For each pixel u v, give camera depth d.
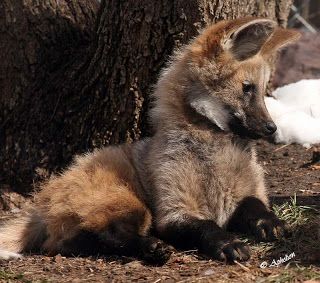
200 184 10.38
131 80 12.66
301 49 18.03
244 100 10.57
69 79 13.27
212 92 10.55
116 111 12.84
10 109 13.52
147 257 9.59
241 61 10.59
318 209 11.00
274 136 14.62
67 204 10.42
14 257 10.25
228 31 10.48
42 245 10.87
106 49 12.76
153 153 10.65
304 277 8.64
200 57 10.63
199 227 9.83
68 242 10.34
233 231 10.57
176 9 12.18
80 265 9.72
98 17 13.01
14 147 13.42
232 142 10.70
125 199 10.33
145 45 12.44
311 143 14.51
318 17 21.98
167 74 11.04
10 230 11.10
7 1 13.52
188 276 8.94
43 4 13.64
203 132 10.52
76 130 13.13
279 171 13.45
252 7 12.89
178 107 10.65
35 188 12.98
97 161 10.95
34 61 13.49
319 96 15.70
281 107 15.17
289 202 11.47
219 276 8.84
